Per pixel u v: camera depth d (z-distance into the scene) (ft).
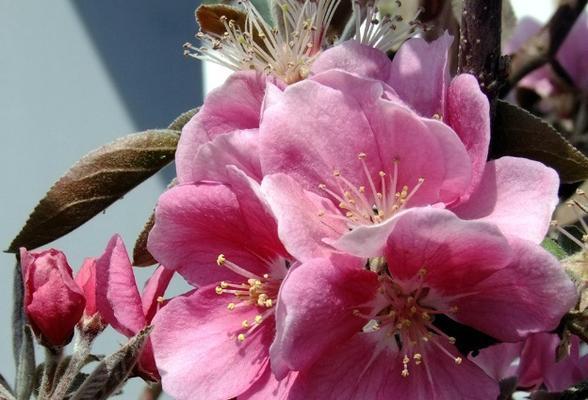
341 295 0.81
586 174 0.89
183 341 0.87
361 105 0.84
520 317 0.80
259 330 0.87
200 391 0.85
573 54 1.25
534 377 1.02
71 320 0.87
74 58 2.00
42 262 0.88
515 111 0.90
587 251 0.85
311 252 0.81
